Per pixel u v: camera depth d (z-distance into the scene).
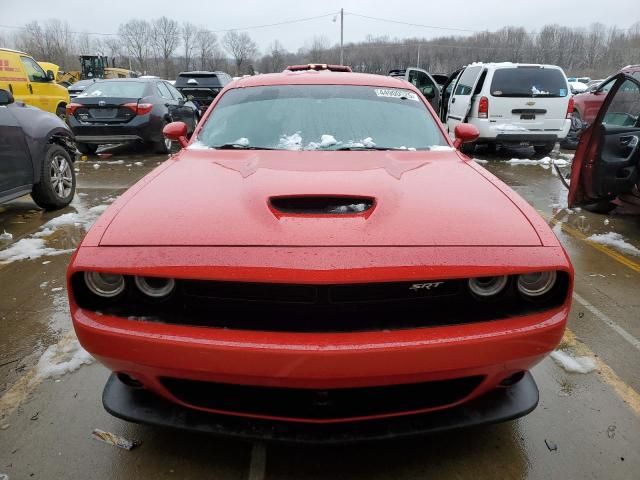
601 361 2.62
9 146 4.50
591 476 1.86
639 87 3.88
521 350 1.62
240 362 1.54
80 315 1.67
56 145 5.30
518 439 2.04
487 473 1.87
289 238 1.65
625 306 3.23
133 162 8.79
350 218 1.77
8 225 4.88
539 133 8.74
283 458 1.92
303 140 2.81
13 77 9.66
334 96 3.13
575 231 4.79
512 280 1.67
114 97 8.91
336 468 1.88
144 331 1.60
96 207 5.55
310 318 1.60
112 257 1.64
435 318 1.64
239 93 3.23
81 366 2.52
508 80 8.58
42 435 2.04
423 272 1.56
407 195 1.99
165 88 10.36
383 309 1.62
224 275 1.55
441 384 1.72
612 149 4.42
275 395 1.68
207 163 2.50
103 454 1.94
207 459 1.92
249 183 2.11
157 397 1.84
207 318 1.63
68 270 1.67
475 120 8.94
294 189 1.99
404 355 1.54
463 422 1.75
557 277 1.69
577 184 4.67
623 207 5.03
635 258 4.08
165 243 1.66
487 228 1.76
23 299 3.27
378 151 2.72
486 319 1.65
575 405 2.26
